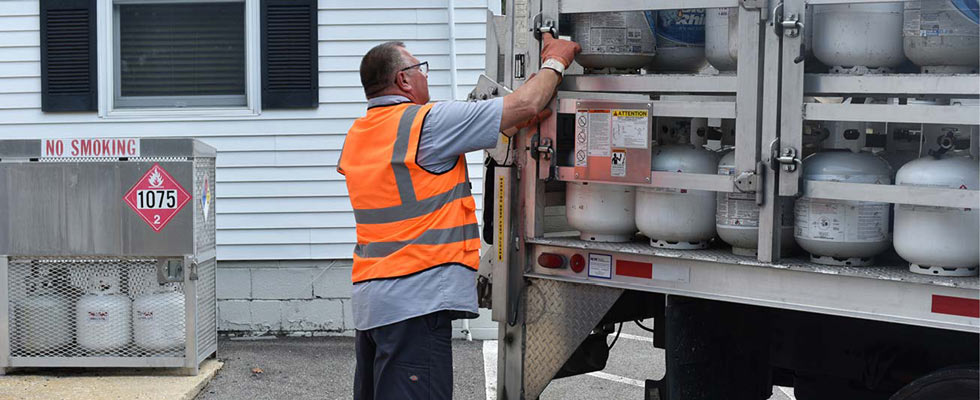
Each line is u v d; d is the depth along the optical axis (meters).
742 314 5.53
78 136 10.73
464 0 10.46
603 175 5.21
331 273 10.87
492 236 6.06
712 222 5.11
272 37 10.60
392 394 5.32
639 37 5.35
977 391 4.33
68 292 9.08
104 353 9.06
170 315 9.05
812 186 4.52
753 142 4.62
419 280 5.27
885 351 5.30
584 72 5.57
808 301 4.62
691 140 5.45
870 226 4.54
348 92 10.65
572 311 5.53
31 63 10.68
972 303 4.17
